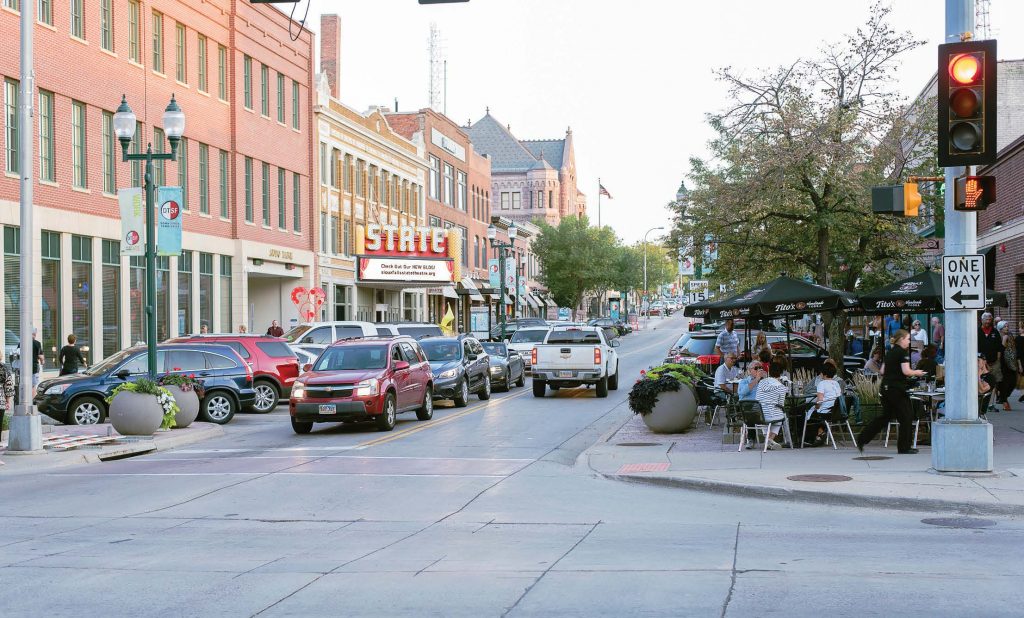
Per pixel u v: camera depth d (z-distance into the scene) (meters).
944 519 11.09
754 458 15.72
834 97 25.30
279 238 44.62
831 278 29.25
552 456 17.41
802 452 16.30
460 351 28.34
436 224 67.44
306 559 9.16
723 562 8.77
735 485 13.07
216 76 39.75
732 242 27.08
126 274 33.25
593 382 30.50
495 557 9.16
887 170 27.95
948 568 8.41
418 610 7.23
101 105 32.06
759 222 25.81
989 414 21.30
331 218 50.38
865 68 25.11
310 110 47.84
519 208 125.75
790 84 25.34
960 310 13.24
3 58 27.55
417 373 23.55
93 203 31.58
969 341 13.27
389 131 58.44
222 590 7.92
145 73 34.56
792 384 17.73
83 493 13.65
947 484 12.60
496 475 14.98
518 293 62.84
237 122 40.81
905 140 26.70
